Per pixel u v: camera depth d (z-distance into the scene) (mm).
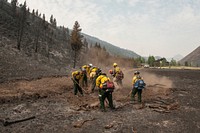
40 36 78312
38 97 8742
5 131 4859
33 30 80438
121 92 10805
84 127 5266
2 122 5477
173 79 20766
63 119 5898
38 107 7176
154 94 10359
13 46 40344
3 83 11711
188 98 9516
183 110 7219
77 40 43406
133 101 8500
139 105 7816
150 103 8297
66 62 61469
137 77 8617
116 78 11367
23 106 7191
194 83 16625
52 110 6863
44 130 4992
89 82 13789
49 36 97125
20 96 8539
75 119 5930
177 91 11797
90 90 10969
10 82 12234
